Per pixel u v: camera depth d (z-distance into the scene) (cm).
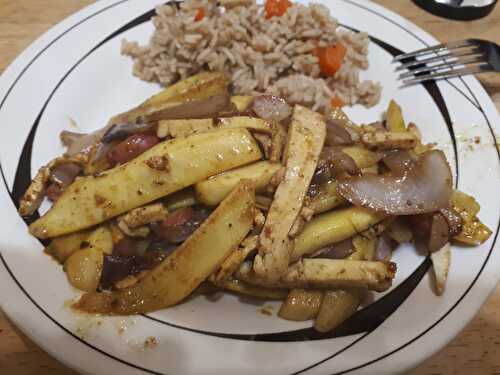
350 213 19
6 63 27
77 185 19
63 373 18
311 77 28
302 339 18
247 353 17
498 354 19
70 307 18
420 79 27
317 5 28
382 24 30
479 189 22
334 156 20
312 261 18
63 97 25
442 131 25
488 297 19
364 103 28
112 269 19
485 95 26
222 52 27
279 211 18
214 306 19
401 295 19
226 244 18
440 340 18
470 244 20
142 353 17
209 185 18
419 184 19
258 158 19
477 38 31
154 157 18
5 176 21
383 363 17
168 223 19
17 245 19
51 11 30
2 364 18
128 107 27
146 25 29
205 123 20
